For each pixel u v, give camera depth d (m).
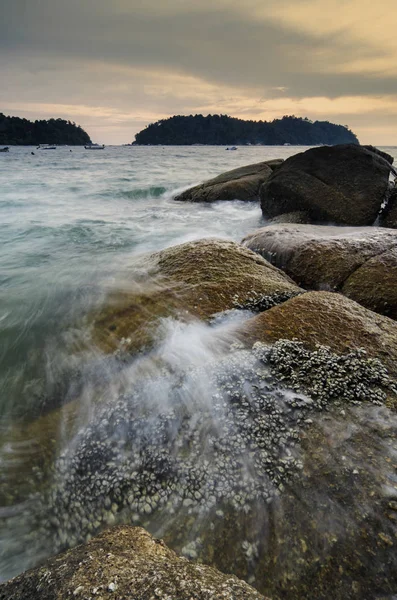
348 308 4.27
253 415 2.98
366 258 5.95
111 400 3.46
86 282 6.55
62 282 6.86
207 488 2.59
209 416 3.04
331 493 2.43
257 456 2.69
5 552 2.61
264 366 3.43
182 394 3.29
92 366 4.17
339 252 6.23
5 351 4.83
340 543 2.23
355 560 2.15
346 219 9.78
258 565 2.24
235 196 16.11
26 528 2.70
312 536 2.28
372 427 2.80
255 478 2.58
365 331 3.82
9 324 5.48
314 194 10.59
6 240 11.47
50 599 1.58
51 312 5.65
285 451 2.70
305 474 2.56
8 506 2.82
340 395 3.07
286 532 2.32
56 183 26.11
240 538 2.35
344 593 2.06
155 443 2.93
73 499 2.76
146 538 2.13
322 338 3.72
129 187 24.08
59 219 14.74
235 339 3.85
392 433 2.75
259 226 11.97
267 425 2.88
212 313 4.54
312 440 2.75
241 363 3.48
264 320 4.07
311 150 11.66
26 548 2.61
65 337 4.87
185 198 18.02
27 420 3.61
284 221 10.70
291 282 5.61
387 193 10.12
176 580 1.64
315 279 6.08
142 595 1.55
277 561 2.23
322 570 2.15
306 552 2.23
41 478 2.94
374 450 2.64
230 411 3.04
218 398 3.17
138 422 3.12
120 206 18.03
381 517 2.28
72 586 1.63
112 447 2.98
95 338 4.63
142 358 4.03
